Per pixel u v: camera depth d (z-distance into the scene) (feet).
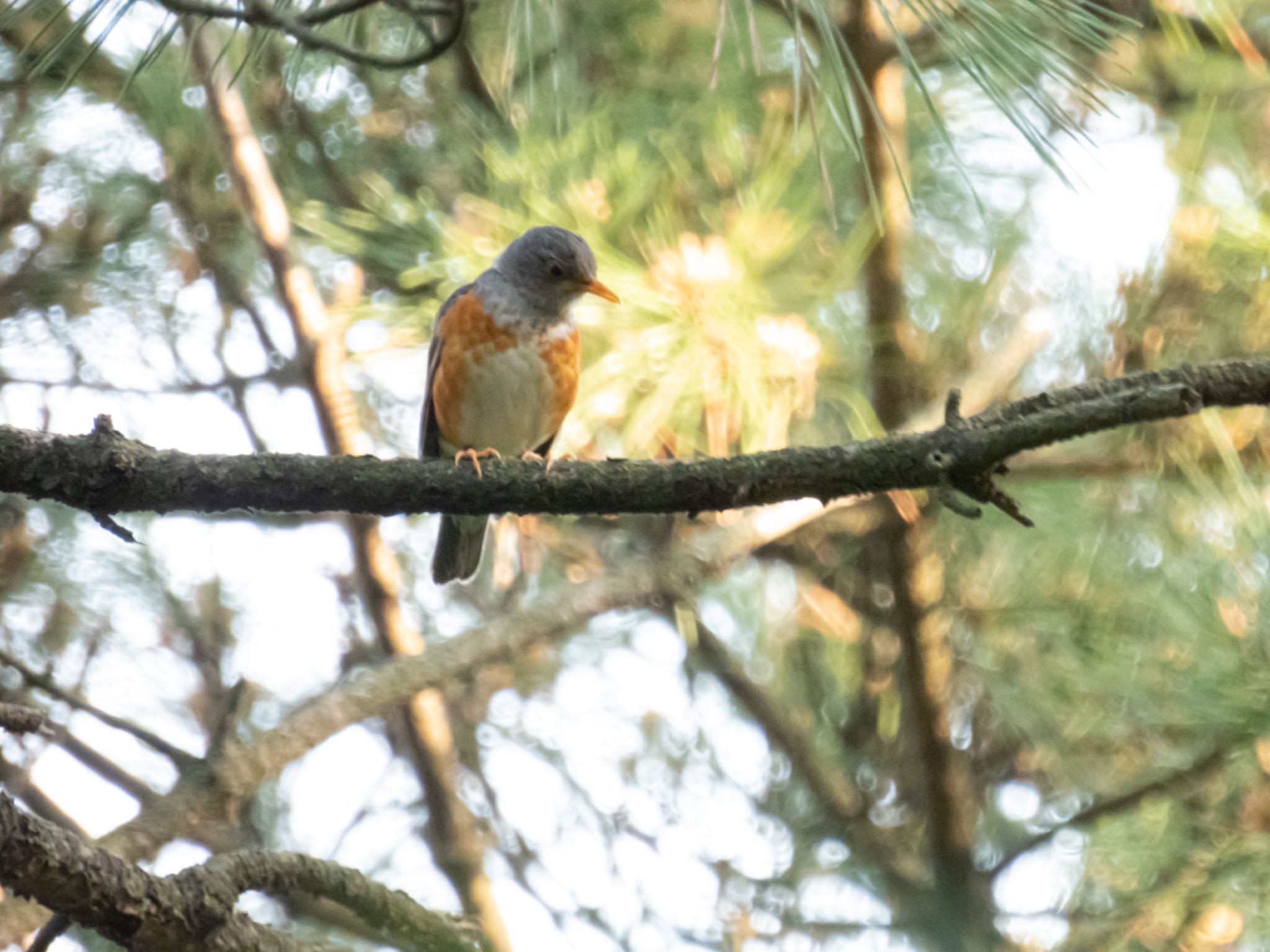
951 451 17.99
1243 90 31.63
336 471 19.19
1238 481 27.94
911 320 33.68
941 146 33.83
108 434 18.76
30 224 33.58
